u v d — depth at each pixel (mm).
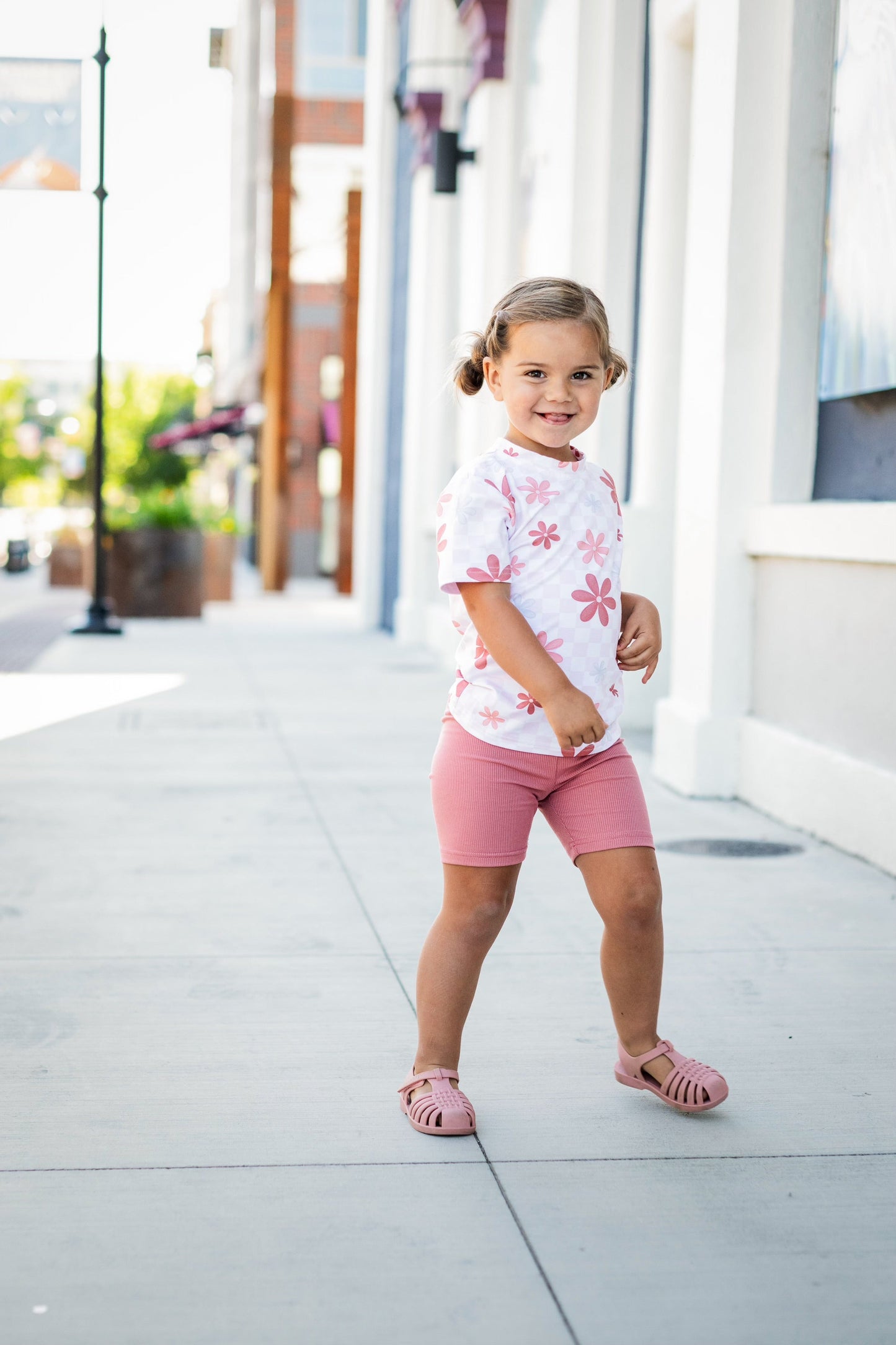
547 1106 2664
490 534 2406
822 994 3316
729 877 4387
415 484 12477
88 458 36156
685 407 5844
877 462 4867
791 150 5227
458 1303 1977
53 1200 2260
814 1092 2746
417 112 11734
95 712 7961
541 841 4934
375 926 3844
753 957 3594
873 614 4590
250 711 8070
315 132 28344
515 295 2455
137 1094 2689
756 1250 2135
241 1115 2598
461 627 2586
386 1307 1966
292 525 29125
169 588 15562
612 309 7465
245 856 4648
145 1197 2273
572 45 7484
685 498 5840
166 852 4680
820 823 4887
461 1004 2598
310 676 9922
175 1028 3049
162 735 7176
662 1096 2637
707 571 5602
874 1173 2398
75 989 3301
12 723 7492
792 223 5266
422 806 5492
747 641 5574
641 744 6996
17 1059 2865
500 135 9609
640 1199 2291
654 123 7102
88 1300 1974
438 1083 2584
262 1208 2242
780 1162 2436
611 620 2502
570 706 2318
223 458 37969
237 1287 2010
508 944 3680
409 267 13125
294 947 3646
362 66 28406
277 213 20656
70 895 4141
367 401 14648
